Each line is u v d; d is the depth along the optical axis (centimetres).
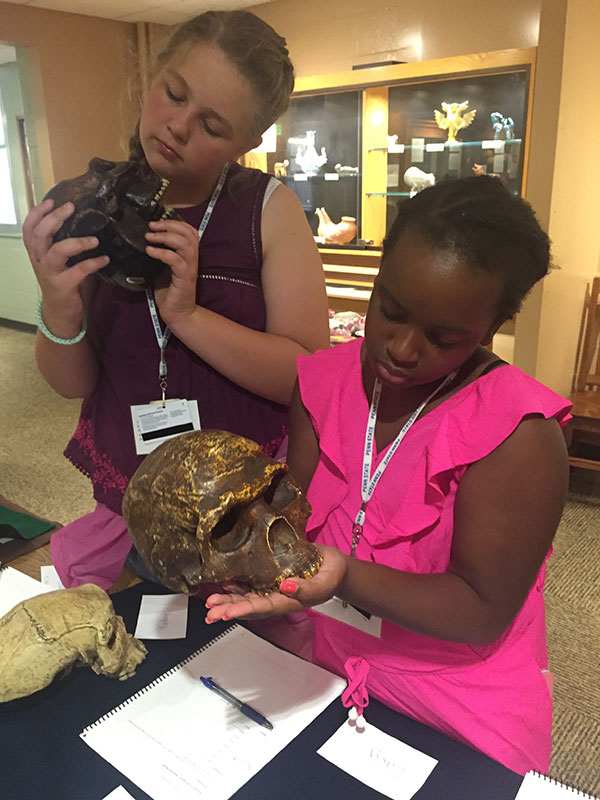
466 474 71
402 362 65
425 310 61
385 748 78
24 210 612
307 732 80
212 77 92
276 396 113
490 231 59
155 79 99
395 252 63
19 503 309
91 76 498
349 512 83
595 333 339
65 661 85
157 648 95
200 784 73
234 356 106
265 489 71
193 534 70
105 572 126
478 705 81
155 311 110
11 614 89
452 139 321
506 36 345
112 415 117
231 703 84
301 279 112
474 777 73
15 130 585
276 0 432
